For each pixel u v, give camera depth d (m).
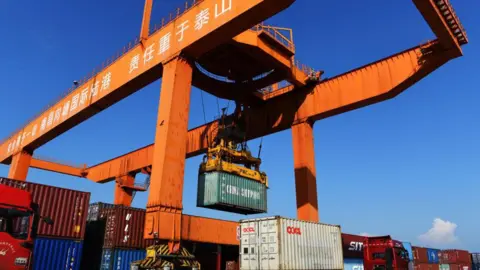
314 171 28.77
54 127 35.72
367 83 26.47
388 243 25.25
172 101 21.91
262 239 18.89
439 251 47.25
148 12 27.95
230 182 24.50
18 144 43.12
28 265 12.97
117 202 41.59
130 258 24.02
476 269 50.88
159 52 24.89
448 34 20.36
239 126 31.64
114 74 29.27
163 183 20.06
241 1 19.94
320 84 29.44
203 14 22.36
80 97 33.06
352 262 32.94
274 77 30.31
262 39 26.69
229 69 30.66
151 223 19.38
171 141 21.19
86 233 27.25
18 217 13.15
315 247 20.41
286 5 18.58
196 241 23.81
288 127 31.11
